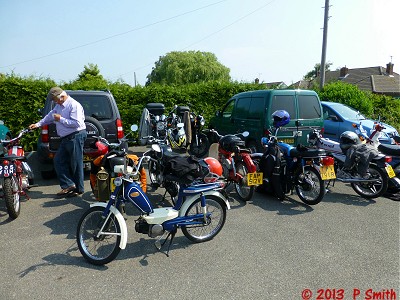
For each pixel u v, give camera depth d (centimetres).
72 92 665
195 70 5262
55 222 467
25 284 318
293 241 413
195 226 398
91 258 355
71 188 564
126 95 1166
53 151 625
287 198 586
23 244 401
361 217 494
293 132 766
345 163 577
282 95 769
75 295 302
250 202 564
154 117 985
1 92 980
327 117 956
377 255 378
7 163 459
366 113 1298
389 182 593
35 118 1019
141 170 494
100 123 649
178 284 320
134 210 517
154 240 414
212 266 354
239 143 567
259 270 345
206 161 470
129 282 323
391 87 3778
